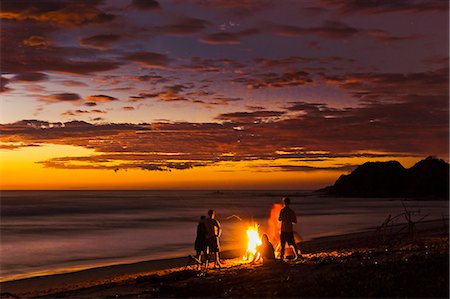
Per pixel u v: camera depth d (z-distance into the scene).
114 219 67.31
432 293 10.80
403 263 14.23
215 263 18.94
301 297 11.64
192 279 16.47
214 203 151.88
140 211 93.19
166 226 54.03
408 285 11.59
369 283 12.12
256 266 17.78
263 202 162.12
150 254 30.48
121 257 29.50
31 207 113.88
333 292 11.66
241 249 29.80
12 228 52.44
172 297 13.55
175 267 23.62
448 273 12.38
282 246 18.22
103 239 39.97
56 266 26.50
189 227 52.41
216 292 13.33
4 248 34.62
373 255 17.80
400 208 100.50
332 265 15.91
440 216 66.62
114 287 17.00
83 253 31.75
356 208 102.00
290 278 14.17
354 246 25.47
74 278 21.56
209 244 18.59
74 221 63.44
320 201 168.25
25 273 24.39
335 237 36.03
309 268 15.87
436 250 16.86
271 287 13.11
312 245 28.44
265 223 56.16
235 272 16.75
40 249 33.97
